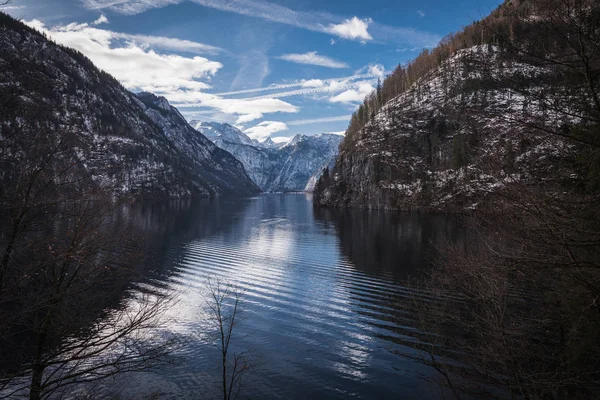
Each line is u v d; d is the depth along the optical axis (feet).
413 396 57.52
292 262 165.17
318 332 84.58
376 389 60.08
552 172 27.96
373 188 568.00
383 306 102.94
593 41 21.94
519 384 42.14
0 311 32.68
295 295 114.52
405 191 509.76
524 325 46.06
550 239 26.13
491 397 51.78
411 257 170.50
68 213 36.76
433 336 76.43
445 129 540.93
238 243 219.82
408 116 640.58
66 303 38.45
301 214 456.86
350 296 113.09
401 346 75.66
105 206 39.73
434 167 502.38
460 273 52.95
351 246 207.00
